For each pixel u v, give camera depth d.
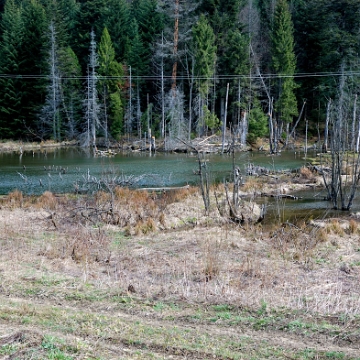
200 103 38.69
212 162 28.22
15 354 4.40
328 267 8.20
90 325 5.12
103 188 18.20
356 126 30.81
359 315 5.50
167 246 9.79
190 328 5.11
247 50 39.47
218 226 12.15
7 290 6.40
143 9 48.44
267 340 4.79
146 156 32.53
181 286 6.66
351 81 34.59
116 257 8.77
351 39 36.03
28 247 9.35
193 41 38.84
